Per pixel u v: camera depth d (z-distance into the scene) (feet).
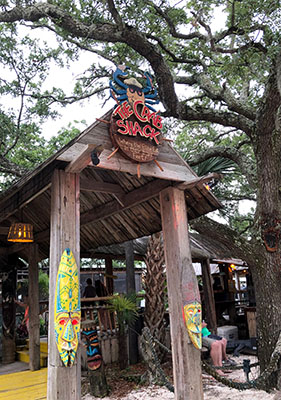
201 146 32.24
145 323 21.52
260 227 18.34
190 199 14.30
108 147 11.15
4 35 24.20
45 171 11.44
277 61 16.28
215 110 22.03
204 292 27.58
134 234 17.42
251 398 14.75
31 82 26.99
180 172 12.93
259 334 17.79
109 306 20.67
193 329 11.77
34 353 18.49
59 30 22.80
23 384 15.72
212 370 12.73
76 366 9.59
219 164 22.77
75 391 9.39
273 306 17.46
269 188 18.30
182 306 11.99
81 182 13.57
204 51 21.34
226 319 35.40
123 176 14.24
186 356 11.59
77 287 10.15
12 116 25.94
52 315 9.88
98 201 16.11
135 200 14.28
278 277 17.69
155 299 21.44
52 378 9.35
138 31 18.95
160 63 19.51
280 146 18.33
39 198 16.69
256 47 20.15
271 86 16.92
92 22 19.57
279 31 18.81
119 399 15.20
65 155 10.34
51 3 20.58
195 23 19.57
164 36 22.88
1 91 25.58
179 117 22.18
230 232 18.69
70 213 10.74
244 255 18.49
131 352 21.93
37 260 19.86
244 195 34.86
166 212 13.15
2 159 26.08
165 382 13.38
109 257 26.61
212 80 23.52
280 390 14.02
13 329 21.34
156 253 21.98
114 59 25.00
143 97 11.95
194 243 27.63
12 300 21.68
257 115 18.28
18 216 18.63
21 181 11.35
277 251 17.89
